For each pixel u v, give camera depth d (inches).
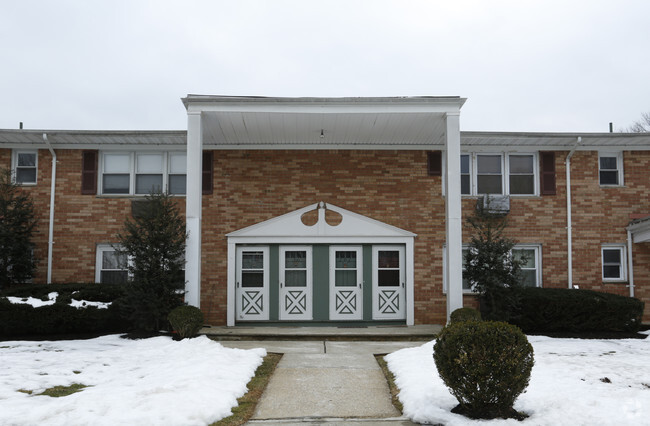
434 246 580.7
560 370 350.3
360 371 361.4
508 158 604.1
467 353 255.4
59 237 577.6
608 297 527.2
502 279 511.8
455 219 488.7
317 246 580.7
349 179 585.0
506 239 534.6
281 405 289.6
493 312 509.7
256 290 575.2
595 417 249.8
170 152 597.0
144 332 488.1
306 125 524.1
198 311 466.0
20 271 548.1
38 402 276.2
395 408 285.6
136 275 481.1
